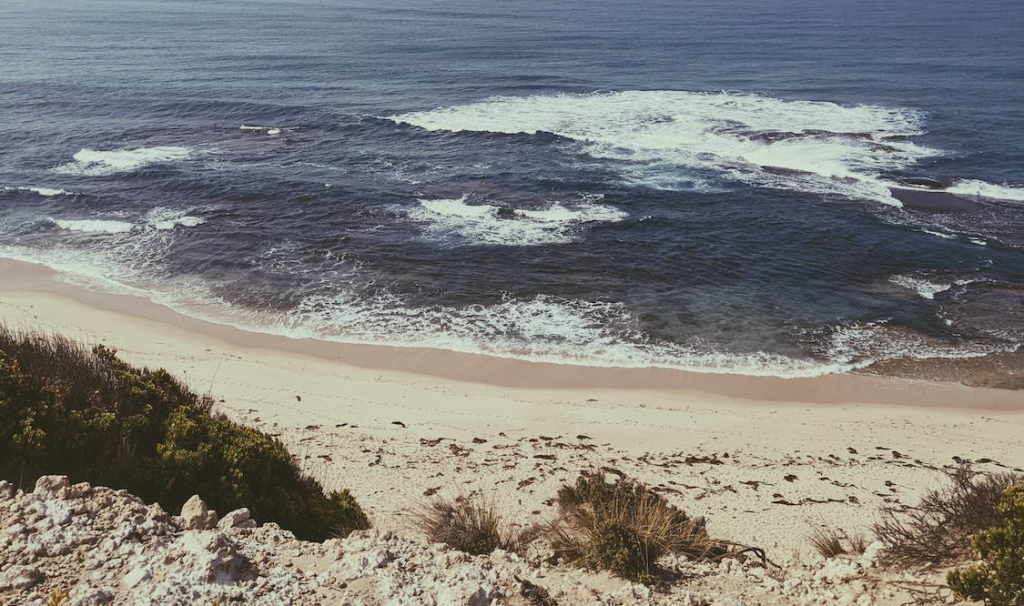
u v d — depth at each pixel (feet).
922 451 52.01
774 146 131.64
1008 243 91.56
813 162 122.62
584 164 122.62
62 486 19.49
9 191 108.06
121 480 23.18
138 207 103.96
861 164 121.60
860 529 36.47
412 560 18.74
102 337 67.82
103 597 15.16
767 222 98.48
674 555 24.27
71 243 91.71
